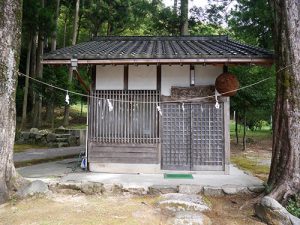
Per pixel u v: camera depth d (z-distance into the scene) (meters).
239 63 6.65
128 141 7.55
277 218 4.54
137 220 4.61
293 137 5.22
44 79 16.08
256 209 5.00
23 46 19.25
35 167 8.42
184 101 7.54
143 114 7.60
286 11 5.40
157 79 7.66
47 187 6.00
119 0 19.42
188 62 6.56
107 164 7.58
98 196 6.00
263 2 10.94
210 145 7.48
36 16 14.83
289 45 5.36
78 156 10.95
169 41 9.90
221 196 6.02
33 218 4.62
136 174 7.36
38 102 17.50
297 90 5.27
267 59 6.34
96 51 7.41
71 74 16.98
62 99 16.55
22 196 5.57
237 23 12.65
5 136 5.66
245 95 11.87
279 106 5.55
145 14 19.16
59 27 25.17
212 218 4.87
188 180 6.72
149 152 7.53
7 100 5.71
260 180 6.75
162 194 5.88
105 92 7.68
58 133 14.86
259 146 14.62
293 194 5.05
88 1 19.66
